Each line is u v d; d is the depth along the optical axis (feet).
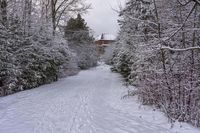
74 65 98.07
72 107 28.07
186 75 22.75
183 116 21.52
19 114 24.79
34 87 49.85
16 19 48.55
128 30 42.98
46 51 54.49
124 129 19.36
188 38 24.64
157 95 26.13
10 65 40.57
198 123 20.30
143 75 29.40
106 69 133.18
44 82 57.21
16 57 44.73
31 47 49.57
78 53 127.65
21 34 49.26
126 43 45.47
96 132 18.31
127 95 34.37
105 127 19.76
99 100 33.63
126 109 27.25
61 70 75.97
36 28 54.44
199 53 23.99
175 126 20.15
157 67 26.99
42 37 55.36
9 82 40.88
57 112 25.31
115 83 56.75
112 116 23.80
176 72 23.49
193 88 21.48
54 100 33.22
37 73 50.75
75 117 23.02
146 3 36.60
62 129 19.02
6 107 28.94
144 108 26.99
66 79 70.54
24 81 45.83
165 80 23.95
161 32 25.16
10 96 37.83
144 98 28.32
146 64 29.68
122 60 55.42
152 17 33.35
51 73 61.16
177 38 25.14
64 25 89.10
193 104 21.20
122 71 61.00
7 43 41.27
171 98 23.50
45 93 40.73
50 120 21.91
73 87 49.75
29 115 24.20
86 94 39.19
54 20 81.00
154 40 25.63
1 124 20.98
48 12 78.02
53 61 60.29
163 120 22.00
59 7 84.89
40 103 31.07
